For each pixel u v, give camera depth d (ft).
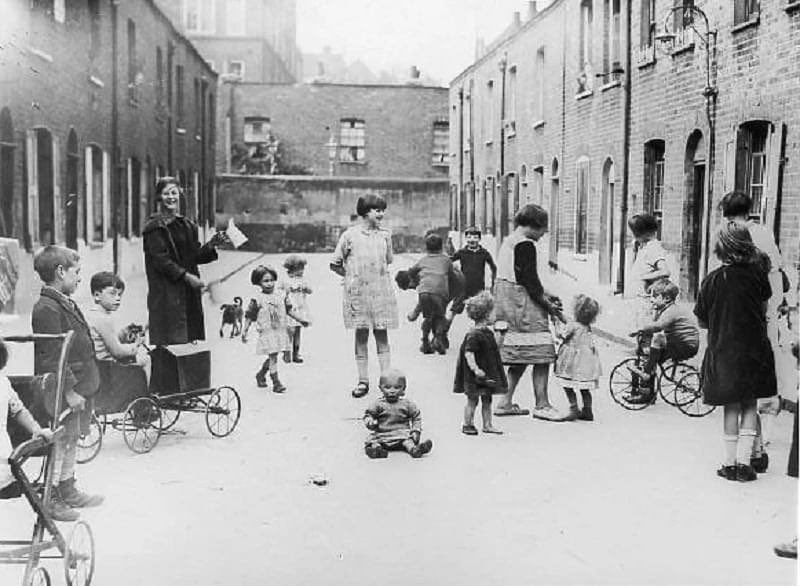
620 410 28.66
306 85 94.27
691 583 16.15
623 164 45.73
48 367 19.34
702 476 22.08
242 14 81.76
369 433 25.75
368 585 16.02
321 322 49.14
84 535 16.92
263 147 93.91
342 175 97.91
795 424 22.31
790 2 31.99
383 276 30.58
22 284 42.01
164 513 19.25
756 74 34.22
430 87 93.71
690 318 28.27
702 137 39.55
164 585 15.89
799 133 31.73
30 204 43.50
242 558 17.10
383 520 19.11
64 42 47.93
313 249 102.06
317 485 21.18
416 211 97.25
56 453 16.74
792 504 20.18
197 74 79.71
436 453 23.88
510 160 55.31
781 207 32.37
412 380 33.35
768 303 24.04
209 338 42.39
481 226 58.90
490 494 20.70
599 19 48.49
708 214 37.63
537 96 53.16
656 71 42.70
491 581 16.33
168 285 25.07
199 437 25.32
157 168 66.28
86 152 51.44
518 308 27.48
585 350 27.07
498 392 25.63
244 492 20.57
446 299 38.81
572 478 21.85
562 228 51.08
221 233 26.08
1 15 41.55
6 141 42.50
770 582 16.14
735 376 21.50
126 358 23.39
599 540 18.16
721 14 36.91
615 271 46.62
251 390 31.45
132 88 59.06
